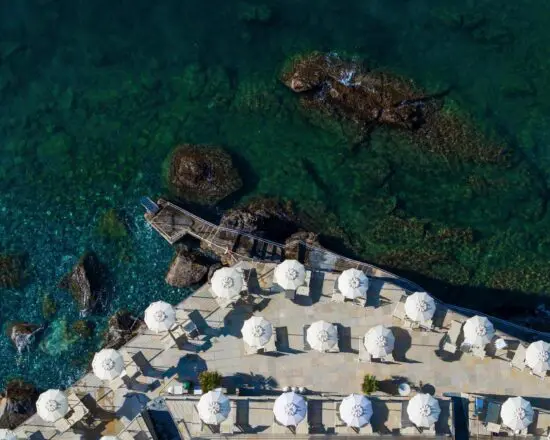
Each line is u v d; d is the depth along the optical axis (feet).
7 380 160.25
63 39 173.88
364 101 164.25
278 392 138.62
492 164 164.35
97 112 171.01
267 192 165.78
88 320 161.89
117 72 171.94
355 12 170.60
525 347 138.72
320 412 133.39
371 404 130.11
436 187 165.07
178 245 163.02
